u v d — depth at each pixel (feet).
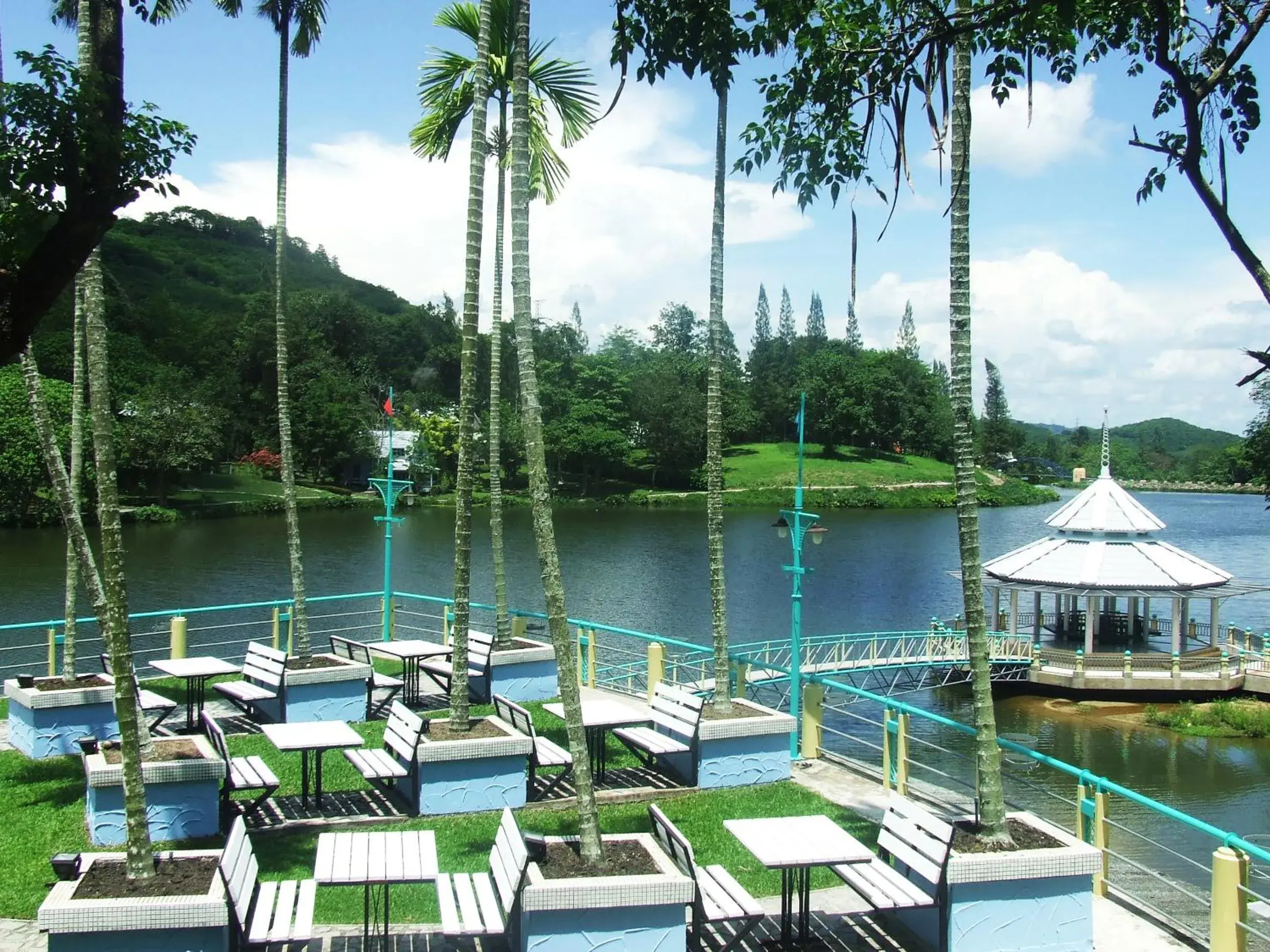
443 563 180.45
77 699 38.99
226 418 281.33
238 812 31.83
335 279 611.88
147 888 21.79
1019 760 85.92
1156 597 123.13
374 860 23.02
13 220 16.58
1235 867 23.13
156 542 190.80
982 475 430.20
